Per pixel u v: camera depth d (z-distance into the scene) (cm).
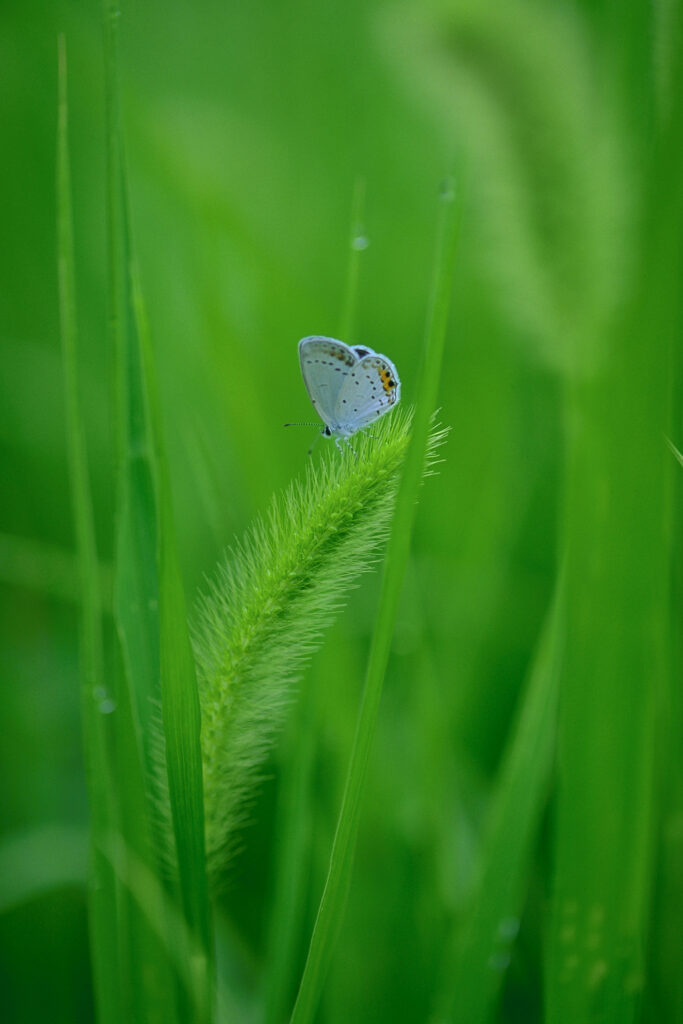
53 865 43
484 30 35
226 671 35
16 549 43
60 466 52
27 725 46
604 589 35
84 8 67
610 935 36
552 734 37
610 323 35
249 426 42
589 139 35
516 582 45
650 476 35
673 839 38
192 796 35
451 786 41
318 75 63
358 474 35
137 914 36
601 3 37
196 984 35
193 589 45
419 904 41
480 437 45
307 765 38
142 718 36
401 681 42
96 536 50
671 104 34
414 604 41
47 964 43
